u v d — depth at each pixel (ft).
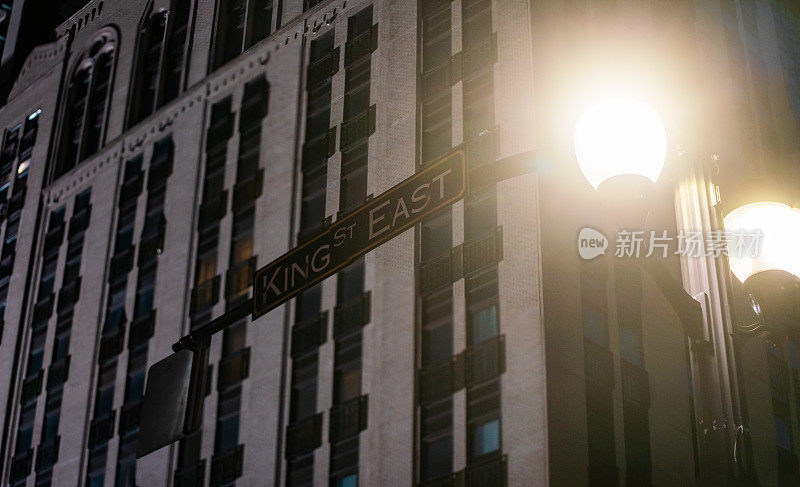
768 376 140.36
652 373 131.34
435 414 129.08
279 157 172.96
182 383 32.45
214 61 197.98
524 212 132.57
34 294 205.98
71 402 185.16
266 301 31.01
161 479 160.45
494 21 152.66
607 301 131.64
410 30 163.73
